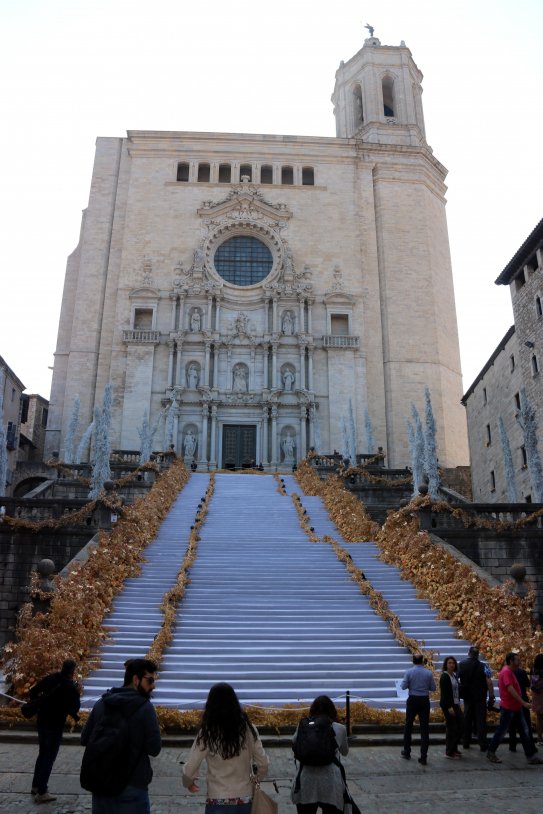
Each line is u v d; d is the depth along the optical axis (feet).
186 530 82.84
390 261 179.93
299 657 48.73
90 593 53.88
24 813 26.22
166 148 183.62
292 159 186.19
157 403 158.81
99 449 107.04
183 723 38.14
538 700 38.58
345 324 171.94
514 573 57.21
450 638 53.62
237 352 164.04
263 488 110.11
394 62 208.54
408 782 31.14
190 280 169.78
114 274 172.76
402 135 197.77
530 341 113.70
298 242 177.06
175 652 49.32
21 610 48.70
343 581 65.21
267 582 64.39
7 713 39.81
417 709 35.04
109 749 18.95
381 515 91.86
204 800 28.04
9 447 147.95
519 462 119.24
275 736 38.27
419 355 171.12
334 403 161.27
